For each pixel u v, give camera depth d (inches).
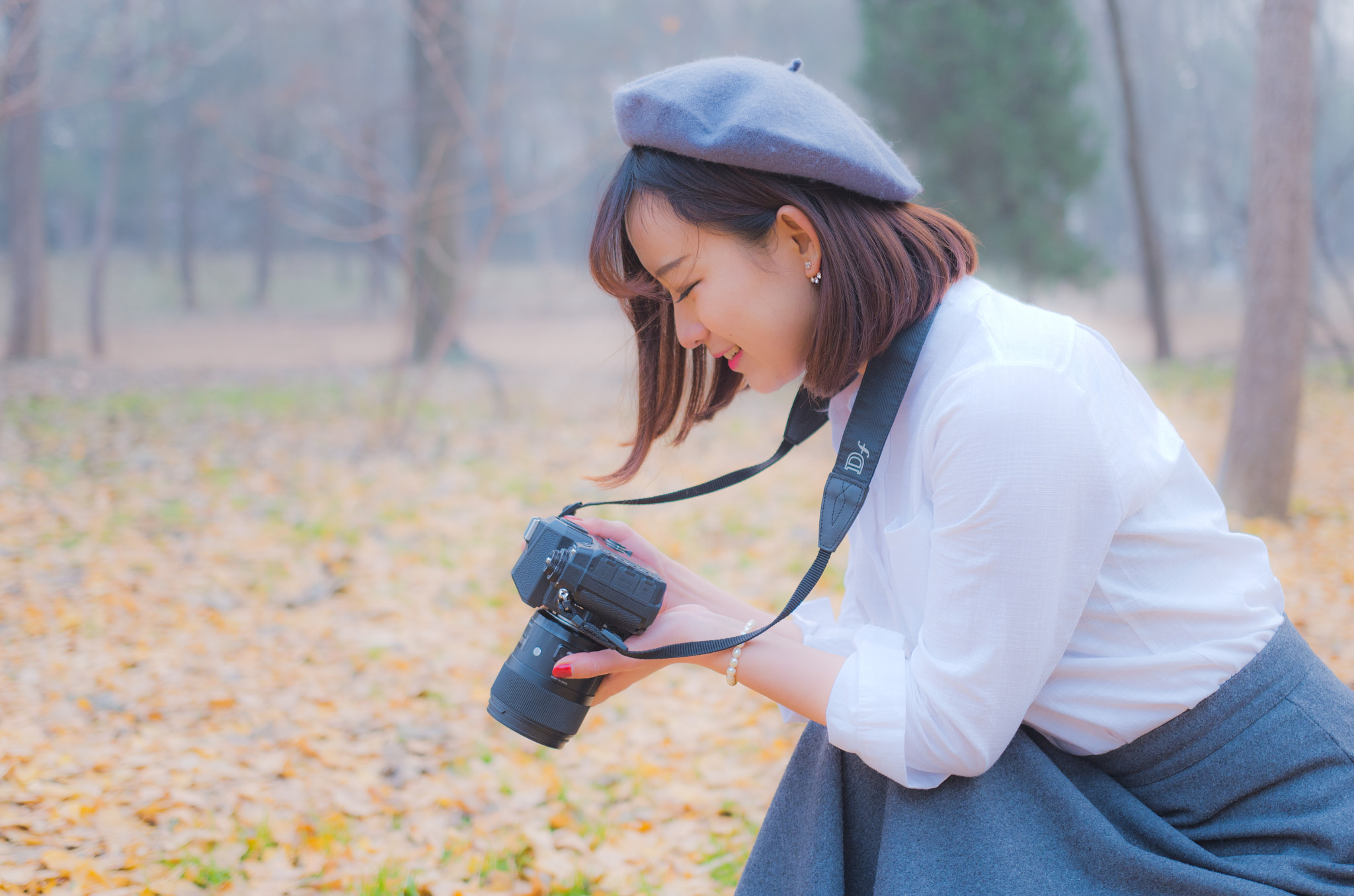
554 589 51.6
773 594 203.0
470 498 285.0
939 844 44.4
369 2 956.6
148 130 1353.3
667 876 98.6
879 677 44.1
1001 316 44.6
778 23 1245.1
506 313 1223.5
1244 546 46.3
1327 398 445.4
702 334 48.0
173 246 1704.0
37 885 86.4
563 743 53.3
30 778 109.0
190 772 115.6
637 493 296.7
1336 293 1221.1
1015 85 575.8
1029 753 45.0
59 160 1455.5
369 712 140.3
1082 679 44.5
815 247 44.3
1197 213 1774.1
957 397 42.2
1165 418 48.1
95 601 184.5
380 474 315.9
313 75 565.0
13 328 609.6
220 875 92.0
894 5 590.9
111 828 99.7
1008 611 40.9
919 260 45.3
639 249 47.0
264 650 165.6
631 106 45.2
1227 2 1378.0
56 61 748.0
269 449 354.6
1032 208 591.5
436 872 96.3
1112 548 43.9
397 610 188.9
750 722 141.4
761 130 42.3
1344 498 275.6
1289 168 238.4
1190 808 44.4
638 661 49.5
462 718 139.8
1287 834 42.2
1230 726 43.5
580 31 1296.8
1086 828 43.0
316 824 104.9
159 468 314.2
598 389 517.0
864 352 44.2
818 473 321.7
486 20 498.6
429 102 575.2
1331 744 43.1
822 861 47.6
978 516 40.9
